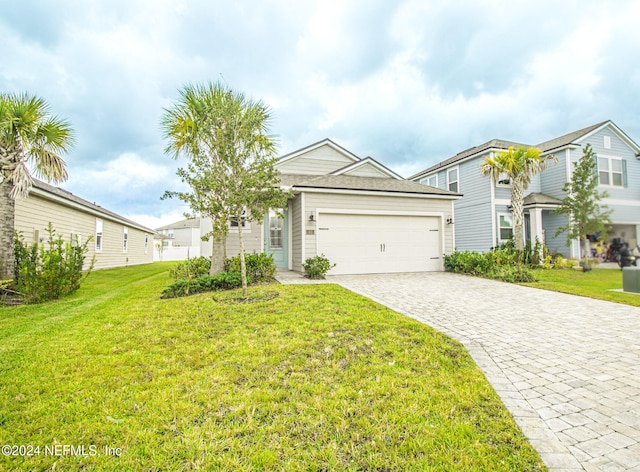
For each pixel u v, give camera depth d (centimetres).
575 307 614
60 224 1233
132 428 229
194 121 822
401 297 686
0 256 711
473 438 221
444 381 301
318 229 1046
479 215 1583
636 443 217
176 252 3131
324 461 199
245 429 228
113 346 389
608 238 1808
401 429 230
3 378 304
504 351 384
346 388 285
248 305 574
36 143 773
